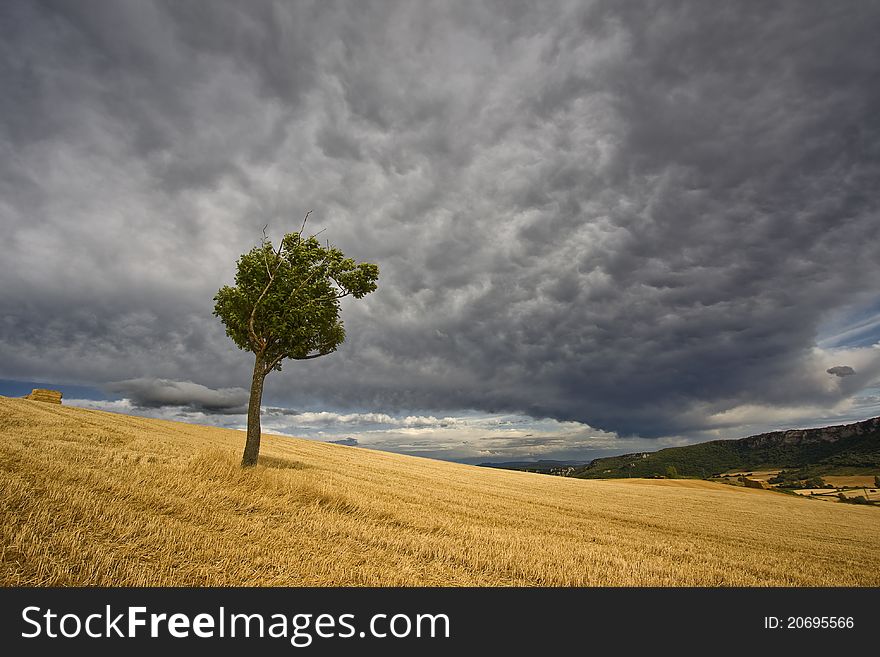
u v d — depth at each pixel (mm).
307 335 28172
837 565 16656
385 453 77438
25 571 6457
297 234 28531
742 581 12070
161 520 9266
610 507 31922
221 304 27812
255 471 15234
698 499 49312
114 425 37938
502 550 11500
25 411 32906
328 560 8906
